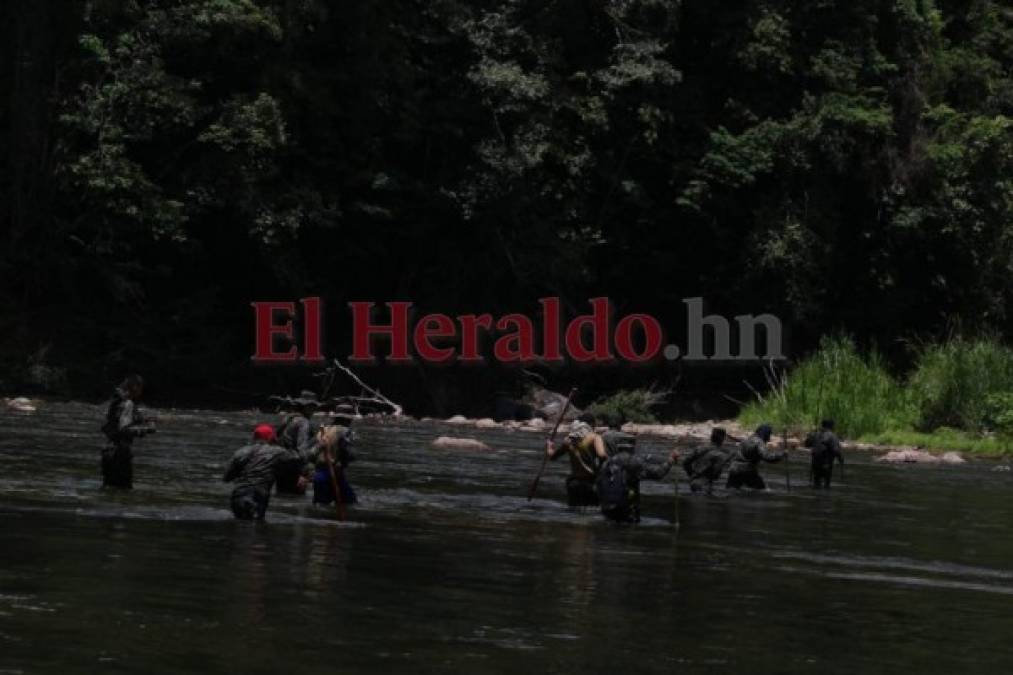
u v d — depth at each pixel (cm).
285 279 4531
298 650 927
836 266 5341
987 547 1839
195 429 3297
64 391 4269
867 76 5331
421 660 921
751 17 5175
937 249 5359
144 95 4244
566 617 1117
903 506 2405
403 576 1273
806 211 5059
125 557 1270
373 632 1005
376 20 4753
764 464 3366
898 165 5184
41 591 1077
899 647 1090
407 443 3294
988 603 1346
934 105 5450
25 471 2020
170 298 4722
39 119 4338
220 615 1027
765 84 5309
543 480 2456
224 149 4250
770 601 1273
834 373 4569
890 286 5359
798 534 1870
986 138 5216
